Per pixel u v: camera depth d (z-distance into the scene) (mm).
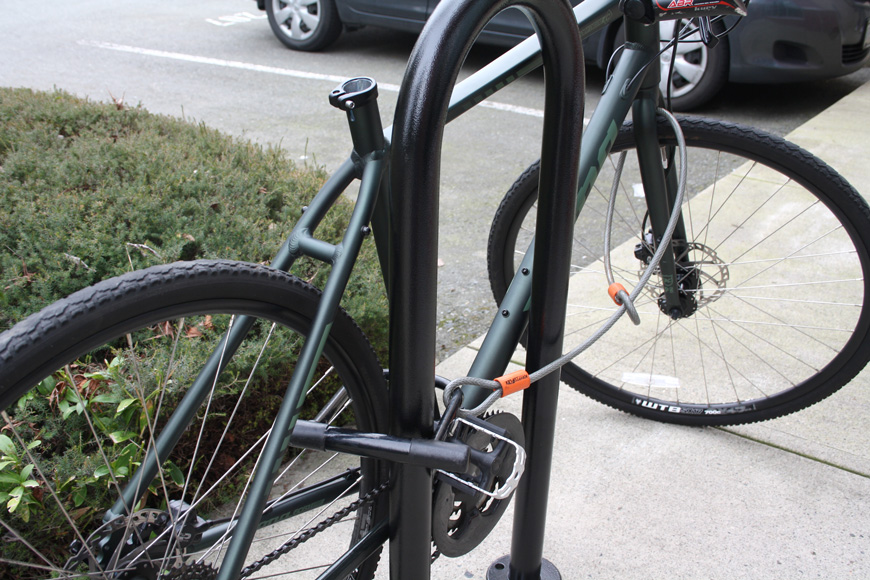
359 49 6059
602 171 3686
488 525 1282
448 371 2176
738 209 3115
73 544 1012
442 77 830
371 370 1127
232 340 1051
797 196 3205
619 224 3162
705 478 1764
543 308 1137
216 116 4414
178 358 1627
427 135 837
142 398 1101
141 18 7125
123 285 835
